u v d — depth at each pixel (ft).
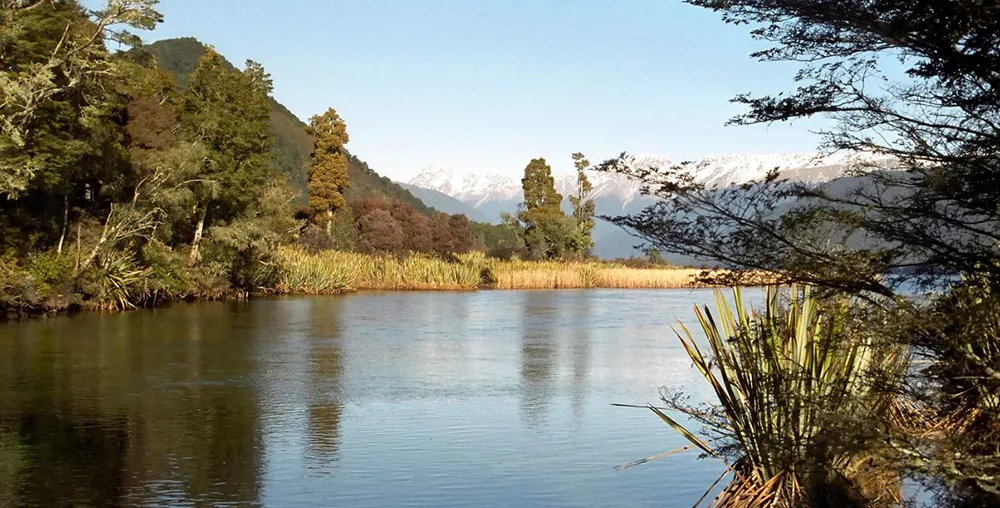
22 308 97.30
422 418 41.83
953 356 17.08
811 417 22.72
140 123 125.08
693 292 175.63
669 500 28.17
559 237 246.47
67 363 60.59
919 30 15.89
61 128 105.40
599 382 53.78
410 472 31.63
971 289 17.03
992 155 16.34
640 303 137.39
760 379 24.04
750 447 24.67
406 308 123.65
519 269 198.80
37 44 97.76
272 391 49.60
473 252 198.18
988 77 16.08
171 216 127.13
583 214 259.60
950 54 16.05
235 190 140.46
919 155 16.89
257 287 154.61
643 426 39.78
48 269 101.24
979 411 19.24
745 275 17.39
